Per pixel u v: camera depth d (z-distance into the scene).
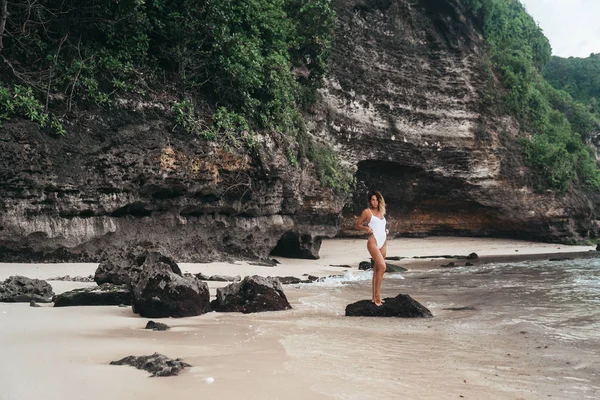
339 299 9.13
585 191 40.19
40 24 12.80
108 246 12.62
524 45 41.41
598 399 3.61
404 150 30.64
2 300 7.32
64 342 4.92
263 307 7.59
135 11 13.93
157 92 14.11
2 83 11.45
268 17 18.86
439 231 35.12
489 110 34.72
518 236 36.12
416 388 3.77
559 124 42.50
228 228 15.93
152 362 4.05
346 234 30.08
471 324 6.62
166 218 14.09
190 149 14.22
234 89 16.12
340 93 27.58
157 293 6.73
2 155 10.71
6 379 3.64
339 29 27.98
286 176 17.56
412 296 9.64
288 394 3.53
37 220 11.17
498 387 3.85
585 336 5.81
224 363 4.32
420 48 32.59
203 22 15.52
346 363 4.45
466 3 35.09
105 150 12.45
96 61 13.25
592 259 22.33
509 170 34.50
